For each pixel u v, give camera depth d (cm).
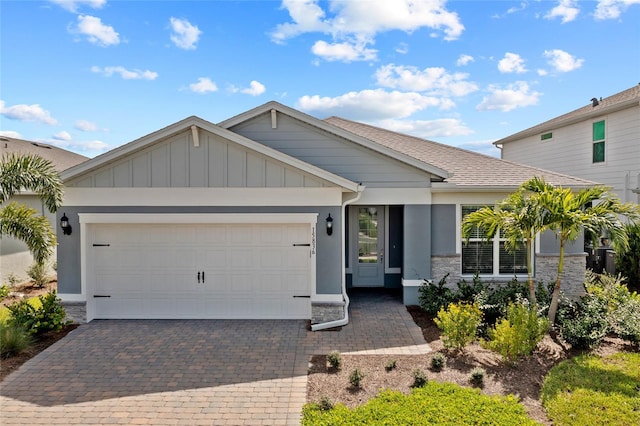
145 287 1156
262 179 1114
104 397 735
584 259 1306
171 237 1150
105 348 952
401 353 920
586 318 930
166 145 1108
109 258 1152
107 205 1120
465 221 1081
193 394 745
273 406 703
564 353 894
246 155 1110
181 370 841
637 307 979
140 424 651
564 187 1258
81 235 1126
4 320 1016
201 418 668
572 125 1998
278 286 1155
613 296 1048
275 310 1159
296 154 1277
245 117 1262
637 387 727
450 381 770
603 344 944
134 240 1150
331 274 1130
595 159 1855
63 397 734
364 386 759
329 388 754
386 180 1275
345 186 1112
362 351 933
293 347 959
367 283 1495
